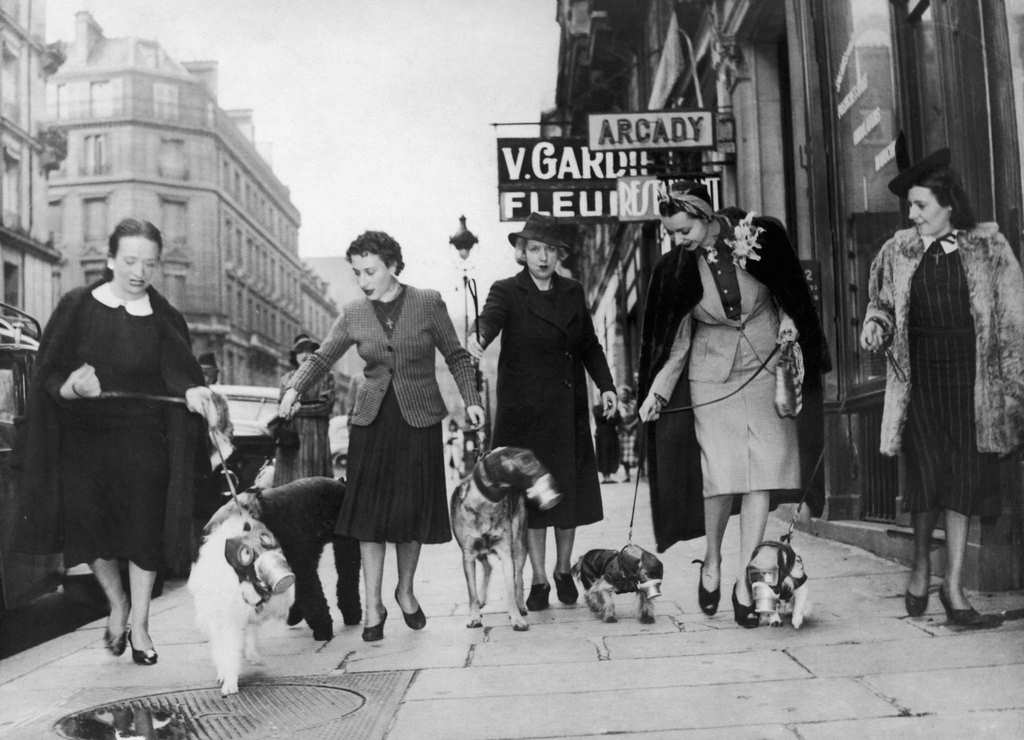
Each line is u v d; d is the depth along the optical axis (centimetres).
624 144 1077
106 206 5062
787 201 1055
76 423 431
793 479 447
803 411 462
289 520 457
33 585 555
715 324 462
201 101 5178
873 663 361
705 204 454
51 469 428
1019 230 468
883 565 588
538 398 518
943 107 544
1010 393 399
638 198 1110
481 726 311
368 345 475
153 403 443
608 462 1727
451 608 550
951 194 409
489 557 502
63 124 5081
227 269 5241
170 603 627
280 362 5975
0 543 515
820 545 700
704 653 396
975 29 493
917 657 365
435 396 483
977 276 404
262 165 5878
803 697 322
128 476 431
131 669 429
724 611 492
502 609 541
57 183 5047
